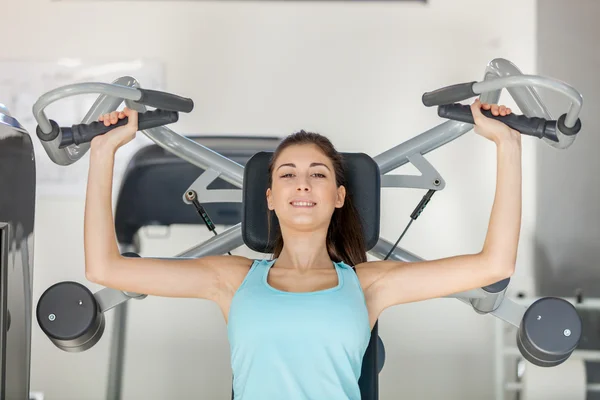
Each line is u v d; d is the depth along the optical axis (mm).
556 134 1985
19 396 2213
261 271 2104
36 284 4902
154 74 5117
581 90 5027
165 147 2670
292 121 5109
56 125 1993
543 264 4984
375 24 5129
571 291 4965
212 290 2131
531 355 2389
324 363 1945
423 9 5129
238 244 2625
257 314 1977
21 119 5051
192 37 5133
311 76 5117
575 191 5000
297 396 1925
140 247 4566
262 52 5129
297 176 2154
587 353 3961
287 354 1945
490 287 2334
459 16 5121
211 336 4742
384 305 2129
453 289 2094
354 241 2330
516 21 5098
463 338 4852
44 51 5129
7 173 2115
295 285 2104
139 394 4707
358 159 2369
